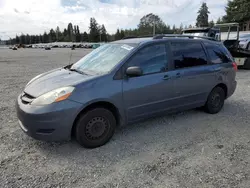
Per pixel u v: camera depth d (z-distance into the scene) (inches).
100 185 97.9
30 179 101.5
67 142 136.5
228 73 192.7
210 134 149.0
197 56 172.6
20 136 143.7
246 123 168.6
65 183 99.1
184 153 124.4
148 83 142.5
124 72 134.8
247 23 1357.0
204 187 96.0
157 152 125.6
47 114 114.2
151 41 149.9
